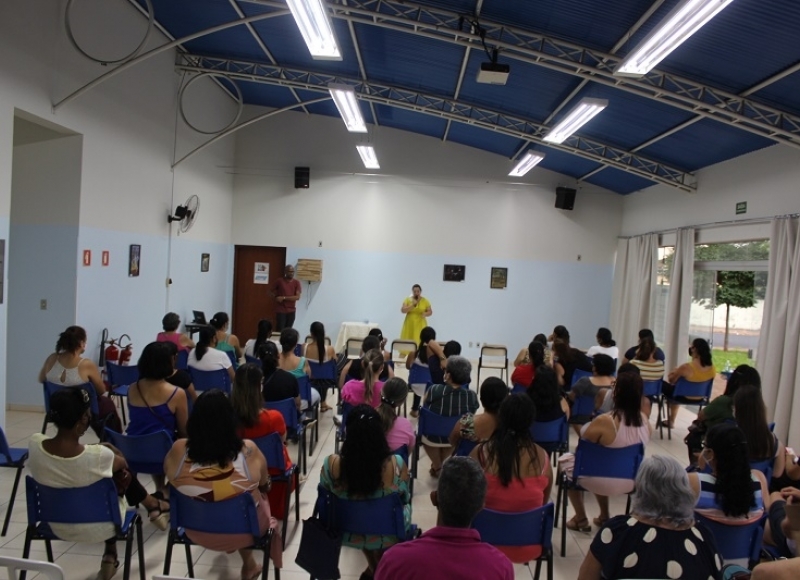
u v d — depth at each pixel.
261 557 2.88
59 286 5.10
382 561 1.48
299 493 3.56
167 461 2.29
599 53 4.74
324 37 4.07
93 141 5.25
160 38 6.53
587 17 4.34
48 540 2.40
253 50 6.84
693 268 6.93
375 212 9.70
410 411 6.02
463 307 9.78
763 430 2.93
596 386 4.47
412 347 7.49
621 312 9.13
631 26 4.28
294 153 9.68
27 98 4.31
